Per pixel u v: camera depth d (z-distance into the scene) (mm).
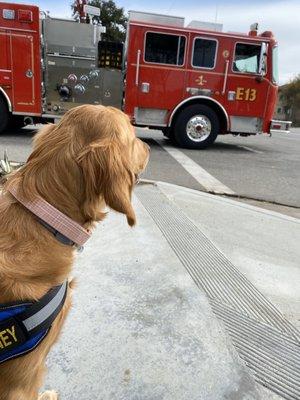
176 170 5219
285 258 2697
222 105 7043
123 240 2578
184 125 7086
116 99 7176
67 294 1101
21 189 986
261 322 1876
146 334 1685
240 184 4793
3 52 6496
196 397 1399
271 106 7199
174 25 6777
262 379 1505
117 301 1892
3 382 971
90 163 951
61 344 1581
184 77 6867
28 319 927
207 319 1824
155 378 1464
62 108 7043
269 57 6945
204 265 2383
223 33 6750
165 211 3295
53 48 6781
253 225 3281
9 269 911
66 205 982
